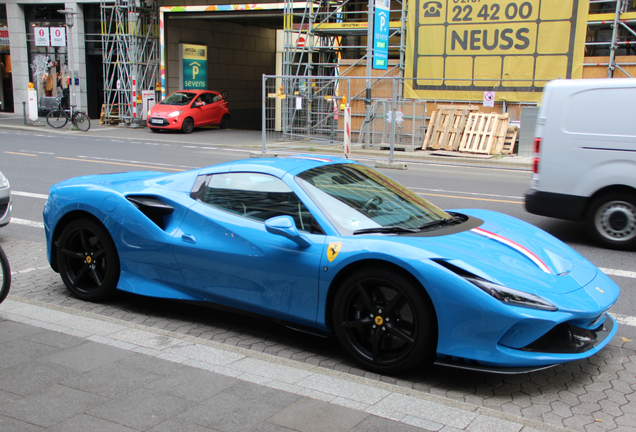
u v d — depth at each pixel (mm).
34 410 2787
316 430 2646
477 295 3186
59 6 28797
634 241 6590
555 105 6867
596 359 3863
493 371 3207
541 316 3170
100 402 2873
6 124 24141
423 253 3371
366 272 3496
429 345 3348
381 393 3027
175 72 27141
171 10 25594
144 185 4617
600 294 3559
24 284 5215
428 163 15266
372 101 17859
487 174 13141
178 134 22703
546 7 16500
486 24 17344
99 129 23969
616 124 6508
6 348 3492
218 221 4121
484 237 3885
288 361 3420
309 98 17219
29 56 29734
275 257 3805
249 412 2799
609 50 17031
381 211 4031
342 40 22453
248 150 17234
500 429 2686
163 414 2770
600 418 3090
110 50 27312
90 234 4656
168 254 4277
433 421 2748
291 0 22047
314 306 3715
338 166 4453
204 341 3684
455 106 17328
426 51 18266
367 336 3609
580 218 6863
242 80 31516
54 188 4883
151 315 4559
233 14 24766
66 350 3482
